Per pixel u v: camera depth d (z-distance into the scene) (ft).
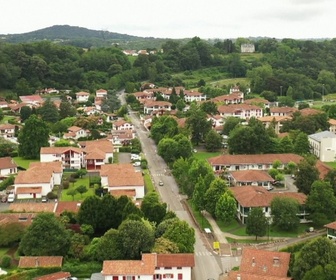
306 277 319.06
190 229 386.32
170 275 344.90
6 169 600.80
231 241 425.28
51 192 527.40
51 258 368.89
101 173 553.23
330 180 500.33
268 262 342.85
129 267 340.39
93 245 382.01
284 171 609.83
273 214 447.83
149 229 383.45
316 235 440.45
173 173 581.94
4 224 409.08
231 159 618.85
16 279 346.95
